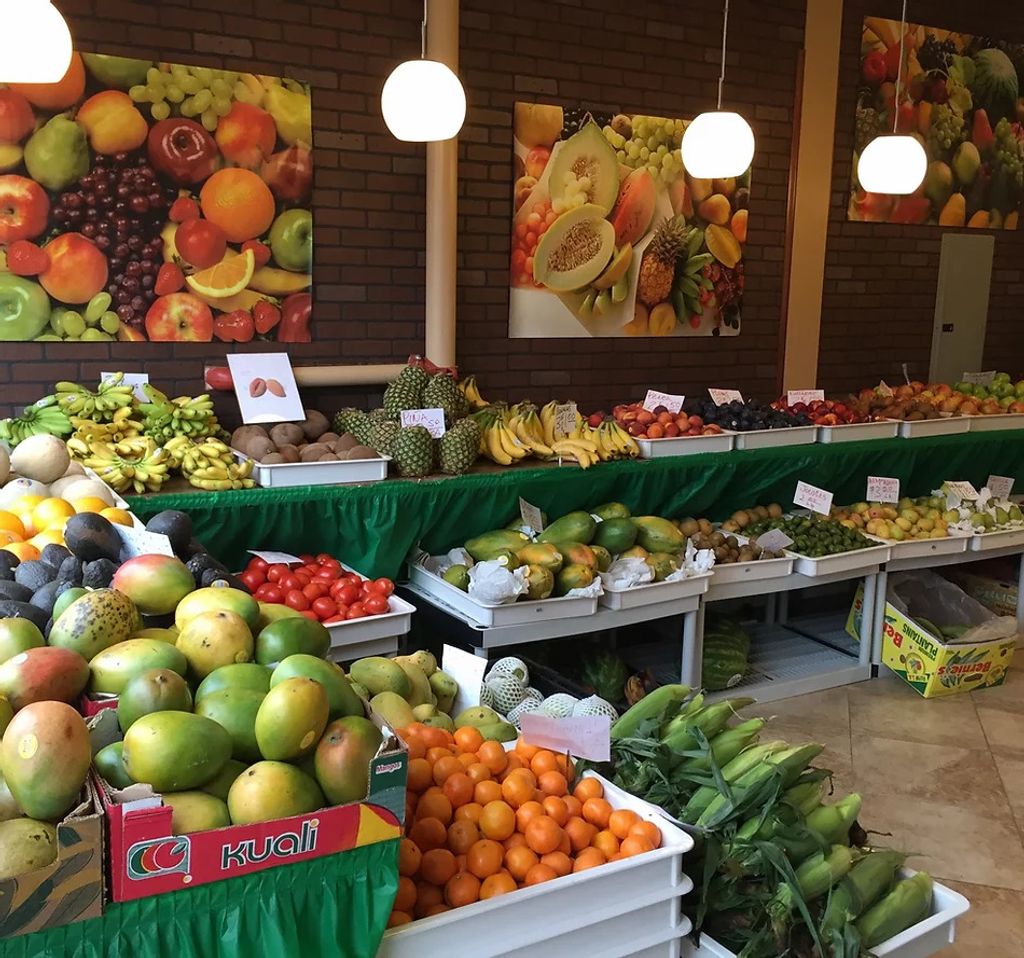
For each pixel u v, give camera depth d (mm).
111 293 3904
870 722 4016
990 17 6164
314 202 4266
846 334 6039
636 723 2182
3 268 3709
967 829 3236
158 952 1248
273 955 1300
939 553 4512
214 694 1434
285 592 3100
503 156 4703
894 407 5031
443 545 3789
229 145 4039
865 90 5797
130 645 1496
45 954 1195
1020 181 6496
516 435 4043
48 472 2898
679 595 3760
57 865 1162
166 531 2082
